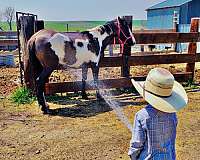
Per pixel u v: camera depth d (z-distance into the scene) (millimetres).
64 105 7547
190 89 9109
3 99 7914
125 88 8875
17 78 10320
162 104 2566
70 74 10609
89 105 7551
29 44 7141
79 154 5020
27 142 5453
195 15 23531
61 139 5574
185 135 5789
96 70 7664
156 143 2643
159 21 26938
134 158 2707
